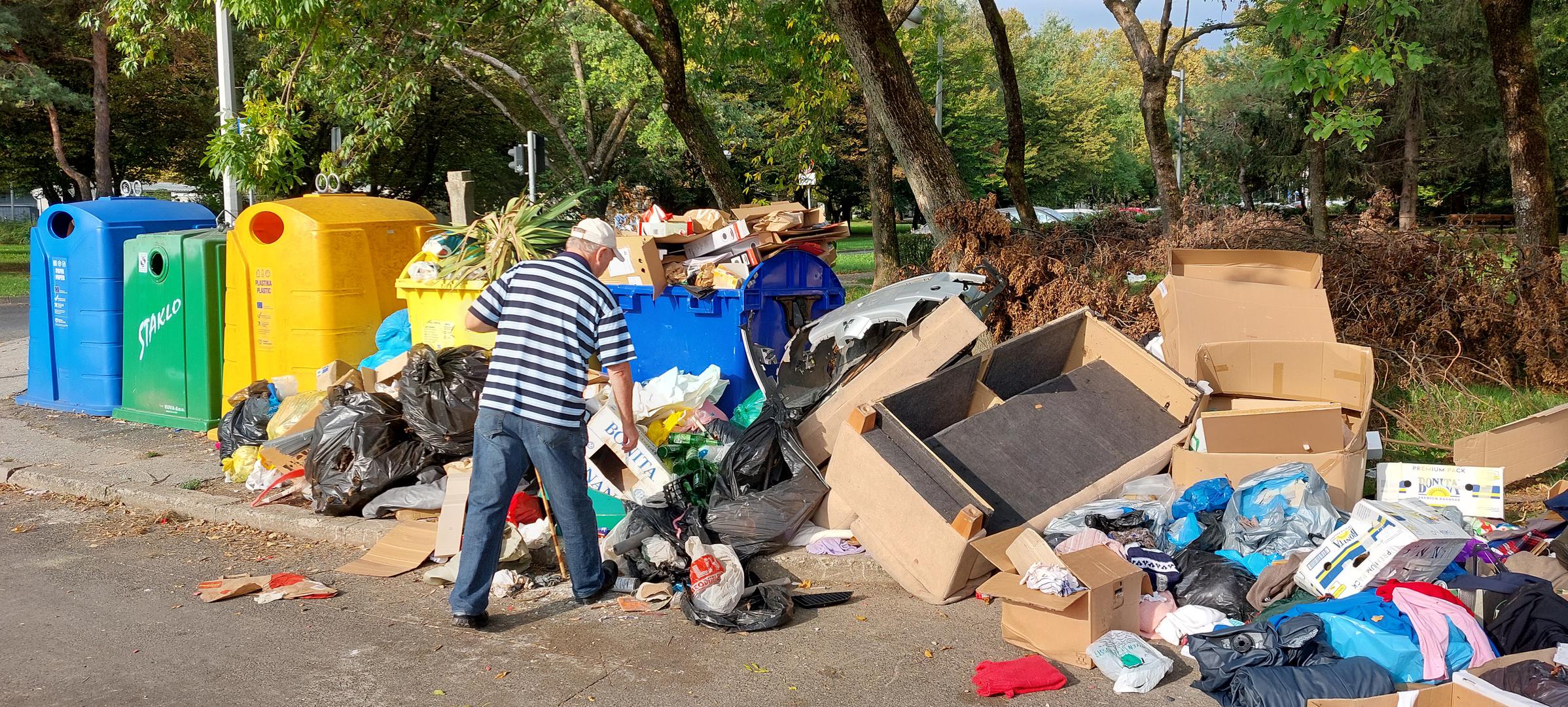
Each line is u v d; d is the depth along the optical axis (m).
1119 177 54.28
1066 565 4.00
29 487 6.72
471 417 5.60
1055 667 3.84
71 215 8.70
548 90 29.78
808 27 14.20
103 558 5.32
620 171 35.56
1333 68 7.17
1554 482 5.60
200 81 27.06
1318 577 4.08
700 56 14.98
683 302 6.46
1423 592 3.80
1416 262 7.80
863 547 4.80
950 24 16.72
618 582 4.69
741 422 6.00
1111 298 7.59
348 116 12.79
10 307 18.61
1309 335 6.03
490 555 4.28
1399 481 5.20
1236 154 27.72
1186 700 3.59
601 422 5.10
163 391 8.16
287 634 4.27
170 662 4.00
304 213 7.37
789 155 16.19
